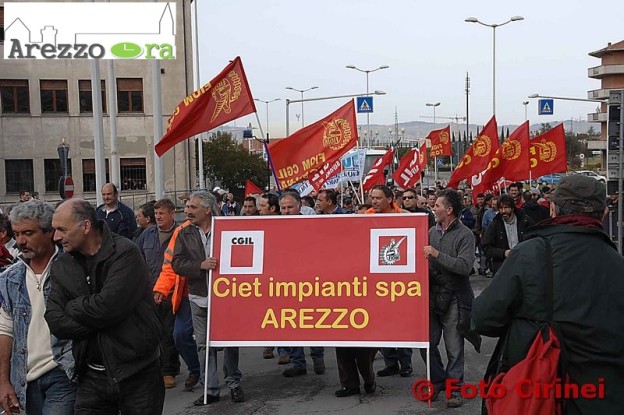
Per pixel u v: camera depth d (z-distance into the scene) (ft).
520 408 11.53
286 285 24.38
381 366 30.30
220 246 24.81
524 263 11.99
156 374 15.33
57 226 14.43
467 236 23.54
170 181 131.85
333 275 24.18
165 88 130.72
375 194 28.12
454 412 23.03
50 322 14.43
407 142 256.73
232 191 163.43
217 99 35.81
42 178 127.44
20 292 15.58
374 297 23.88
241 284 24.61
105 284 14.30
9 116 125.80
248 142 223.30
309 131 41.96
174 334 26.78
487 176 58.29
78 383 15.10
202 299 25.50
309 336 24.07
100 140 57.06
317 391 26.30
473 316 12.51
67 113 128.16
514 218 35.09
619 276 11.87
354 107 41.93
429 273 23.77
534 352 11.62
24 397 15.52
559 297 11.68
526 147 57.52
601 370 11.53
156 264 29.14
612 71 273.13
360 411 23.50
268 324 24.32
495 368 12.87
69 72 127.65
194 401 25.48
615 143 45.75
